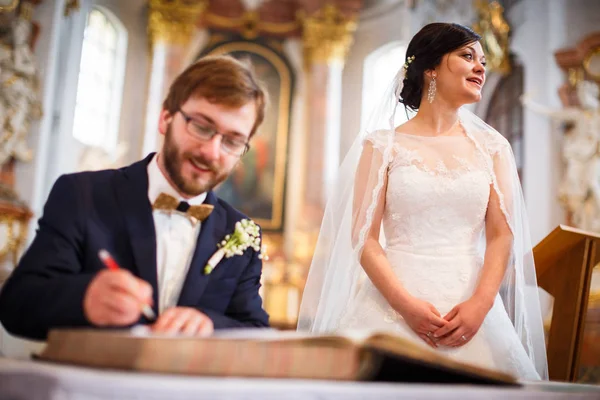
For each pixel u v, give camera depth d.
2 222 8.65
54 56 9.59
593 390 1.36
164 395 0.82
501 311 2.47
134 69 12.55
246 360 1.05
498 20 10.64
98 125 11.61
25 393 0.81
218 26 13.23
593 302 7.67
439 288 2.41
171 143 1.77
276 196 12.69
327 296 2.70
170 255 1.83
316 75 12.95
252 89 1.76
